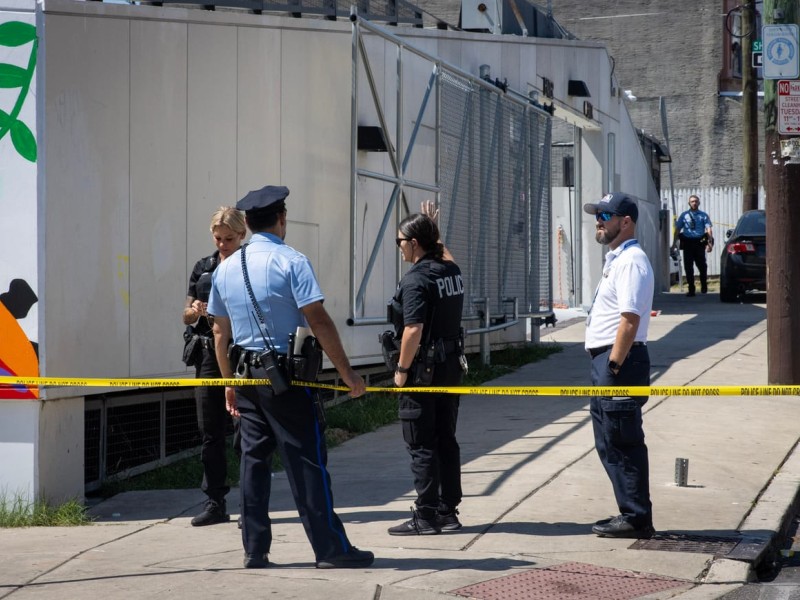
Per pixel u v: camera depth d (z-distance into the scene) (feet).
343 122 111.24
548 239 172.04
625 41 380.78
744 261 217.56
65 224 79.82
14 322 77.36
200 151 92.89
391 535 69.87
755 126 267.59
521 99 161.17
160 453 94.94
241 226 74.33
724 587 60.03
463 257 138.62
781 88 115.24
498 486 82.43
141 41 86.79
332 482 86.99
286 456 61.26
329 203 110.11
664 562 63.77
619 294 67.00
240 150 97.50
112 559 65.51
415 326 67.92
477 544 67.26
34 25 77.82
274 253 61.36
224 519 76.28
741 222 224.74
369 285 118.32
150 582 59.67
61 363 79.36
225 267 62.54
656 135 379.14
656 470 87.61
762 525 72.08
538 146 167.22
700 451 94.07
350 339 114.11
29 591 58.49
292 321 60.85
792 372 118.42
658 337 165.89
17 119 77.77
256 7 107.65
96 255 82.69
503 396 125.29
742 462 90.58
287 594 56.90
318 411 61.52
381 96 119.96
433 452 69.62
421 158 130.00
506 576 60.39
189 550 67.67
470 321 141.18
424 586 58.34
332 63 109.40
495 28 170.60
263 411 61.57
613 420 67.92
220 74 95.04
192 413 100.32
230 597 56.49
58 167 79.15
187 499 84.64
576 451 94.07
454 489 70.79
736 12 309.63
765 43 115.24
